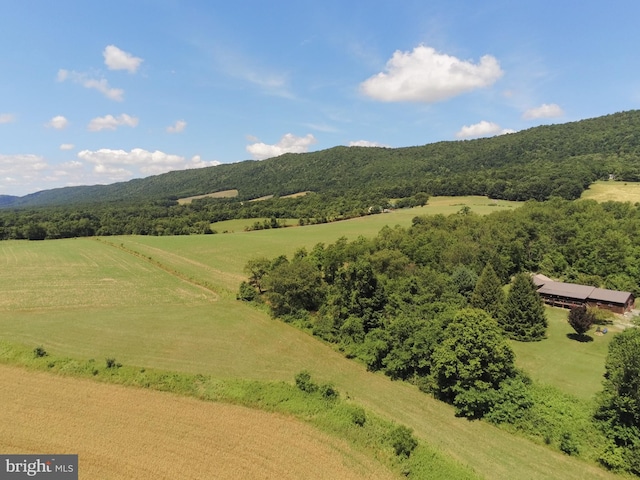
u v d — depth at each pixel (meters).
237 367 39.50
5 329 47.22
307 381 34.94
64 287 66.38
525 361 42.34
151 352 41.91
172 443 26.22
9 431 26.92
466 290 57.53
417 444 26.98
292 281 53.88
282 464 24.48
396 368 38.28
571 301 58.53
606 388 30.52
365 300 47.34
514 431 29.92
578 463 26.39
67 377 35.34
